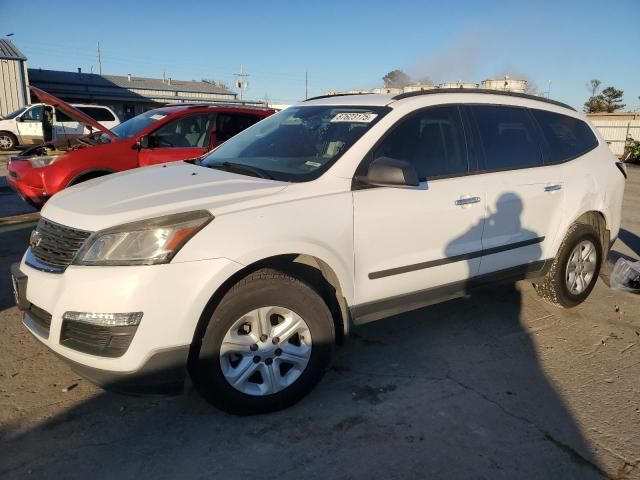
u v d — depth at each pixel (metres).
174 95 44.59
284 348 3.14
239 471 2.70
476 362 3.92
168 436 2.96
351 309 3.44
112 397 3.32
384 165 3.22
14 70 23.48
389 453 2.87
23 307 3.10
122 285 2.69
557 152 4.64
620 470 2.79
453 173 3.88
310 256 3.28
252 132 4.41
